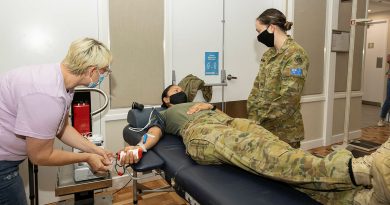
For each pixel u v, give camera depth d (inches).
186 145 68.1
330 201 47.3
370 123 208.1
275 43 79.4
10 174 49.3
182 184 55.7
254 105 84.7
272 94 77.5
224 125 68.8
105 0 93.8
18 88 44.1
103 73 52.6
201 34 115.5
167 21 106.2
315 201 46.6
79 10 90.6
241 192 47.9
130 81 101.8
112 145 102.0
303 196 47.8
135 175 86.7
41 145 45.0
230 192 47.9
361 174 41.3
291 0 128.2
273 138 59.9
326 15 142.3
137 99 104.0
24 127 43.1
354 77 161.0
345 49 150.7
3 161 48.1
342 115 159.0
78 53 45.6
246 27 126.3
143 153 67.2
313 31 138.3
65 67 46.8
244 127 70.5
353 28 124.3
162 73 107.9
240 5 123.6
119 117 101.0
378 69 274.8
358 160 42.7
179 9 109.5
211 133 61.5
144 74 104.1
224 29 120.8
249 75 130.2
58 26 88.1
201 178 53.6
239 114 128.4
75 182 59.6
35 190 75.7
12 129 46.2
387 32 263.6
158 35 105.2
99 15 93.4
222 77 121.9
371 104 284.5
